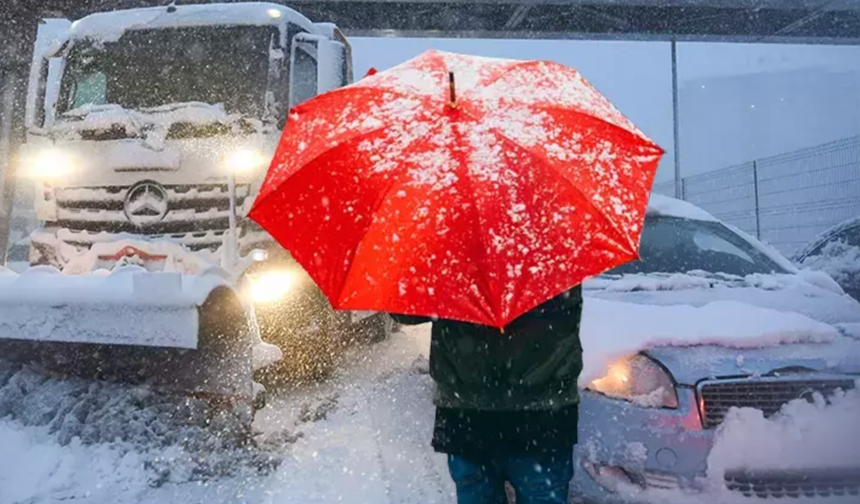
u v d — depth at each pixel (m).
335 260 2.11
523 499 2.67
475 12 19.55
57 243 5.89
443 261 2.02
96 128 5.96
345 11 18.72
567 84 2.33
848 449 3.22
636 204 2.11
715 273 5.02
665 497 3.28
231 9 6.50
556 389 2.49
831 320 4.01
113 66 6.46
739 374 3.39
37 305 4.36
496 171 2.04
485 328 2.46
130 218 5.77
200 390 4.36
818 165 15.09
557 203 2.04
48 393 4.46
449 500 3.76
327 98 2.31
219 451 4.20
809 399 3.37
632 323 3.80
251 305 4.88
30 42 10.34
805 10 20.17
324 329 6.05
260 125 5.97
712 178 17.88
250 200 5.71
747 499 3.21
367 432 4.76
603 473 3.43
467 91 2.21
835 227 9.04
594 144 2.15
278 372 5.68
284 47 6.39
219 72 6.32
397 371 6.26
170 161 5.74
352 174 2.11
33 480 3.85
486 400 2.48
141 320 4.18
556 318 2.48
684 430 3.32
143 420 4.24
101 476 3.92
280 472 4.11
